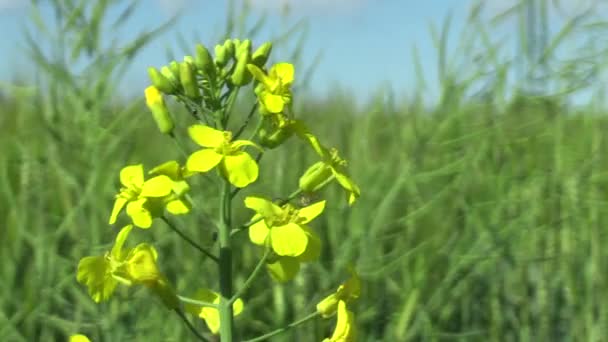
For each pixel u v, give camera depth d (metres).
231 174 0.31
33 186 0.53
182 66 0.33
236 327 0.52
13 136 0.54
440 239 0.54
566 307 0.56
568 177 0.56
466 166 0.54
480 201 0.55
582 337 0.56
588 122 0.58
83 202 0.52
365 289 0.54
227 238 0.33
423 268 0.53
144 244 0.32
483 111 0.55
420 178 0.54
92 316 0.51
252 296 0.54
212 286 0.52
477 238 0.55
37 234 0.53
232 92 0.34
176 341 0.51
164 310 0.51
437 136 0.54
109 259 0.32
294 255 0.31
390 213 0.54
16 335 0.51
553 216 0.56
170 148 0.53
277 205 0.33
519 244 0.55
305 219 0.32
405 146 0.54
